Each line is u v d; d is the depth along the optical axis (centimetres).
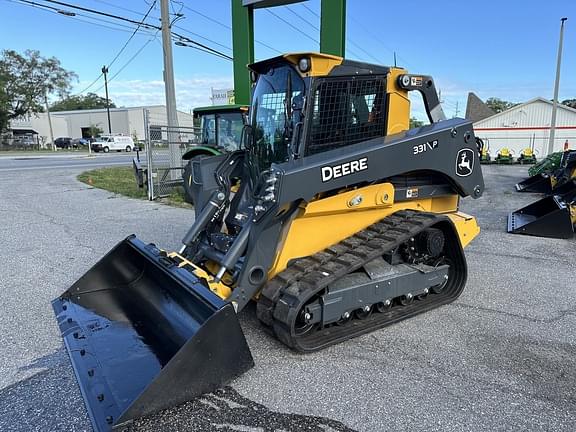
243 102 1017
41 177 1570
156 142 1269
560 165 1313
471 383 296
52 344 349
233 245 332
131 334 309
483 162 2784
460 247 430
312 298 334
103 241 667
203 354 258
